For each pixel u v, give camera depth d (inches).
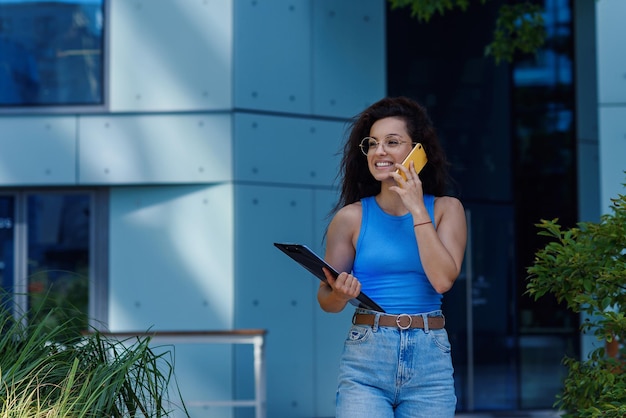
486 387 478.0
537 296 196.1
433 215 156.9
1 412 155.0
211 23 433.7
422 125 159.2
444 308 472.1
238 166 430.6
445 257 149.3
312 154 447.8
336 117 454.6
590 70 509.4
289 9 446.3
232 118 431.2
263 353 352.5
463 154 483.5
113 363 169.5
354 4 461.1
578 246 188.1
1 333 180.4
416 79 480.4
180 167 431.5
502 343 482.9
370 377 151.9
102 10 438.0
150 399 175.2
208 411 429.7
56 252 437.7
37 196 439.8
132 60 435.2
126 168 432.1
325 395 445.7
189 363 427.2
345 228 159.8
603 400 182.4
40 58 437.1
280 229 438.6
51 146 434.3
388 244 154.6
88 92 436.8
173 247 433.4
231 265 428.1
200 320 430.0
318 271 150.3
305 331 442.9
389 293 153.3
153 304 432.8
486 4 494.3
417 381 151.6
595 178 508.1
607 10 457.7
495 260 484.4
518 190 494.0
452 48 488.1
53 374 167.9
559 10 506.6
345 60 457.7
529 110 499.2
